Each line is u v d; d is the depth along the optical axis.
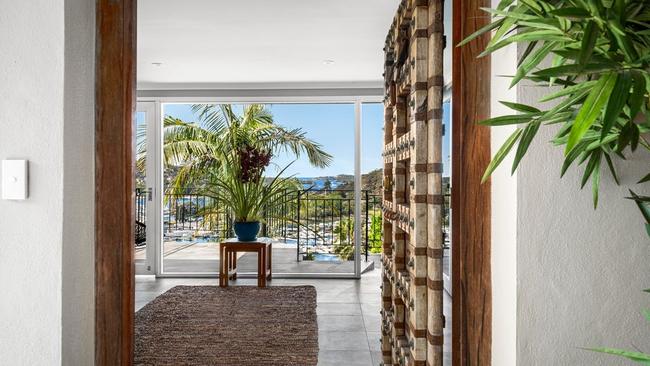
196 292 5.13
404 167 2.41
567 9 0.70
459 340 1.56
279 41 4.21
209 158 6.39
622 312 1.21
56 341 1.44
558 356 1.21
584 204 1.21
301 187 6.36
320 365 3.10
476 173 1.43
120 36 1.64
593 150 1.01
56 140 1.44
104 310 1.64
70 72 1.49
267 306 4.54
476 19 1.43
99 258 1.64
